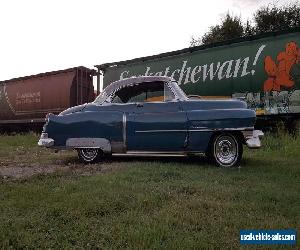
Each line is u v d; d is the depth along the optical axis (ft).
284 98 37.93
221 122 21.24
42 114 62.80
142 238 8.90
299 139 30.86
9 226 9.88
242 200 12.68
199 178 16.74
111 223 10.12
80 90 59.82
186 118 21.84
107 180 15.64
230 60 41.91
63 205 11.69
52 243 8.83
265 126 41.55
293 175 17.99
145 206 11.80
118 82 23.90
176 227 9.86
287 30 38.34
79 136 23.30
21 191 13.83
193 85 44.50
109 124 23.00
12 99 67.46
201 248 8.44
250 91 40.34
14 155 30.12
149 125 22.41
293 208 11.64
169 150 22.21
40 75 63.77
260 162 23.07
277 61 38.55
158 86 22.97
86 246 8.74
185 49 45.75
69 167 21.12
